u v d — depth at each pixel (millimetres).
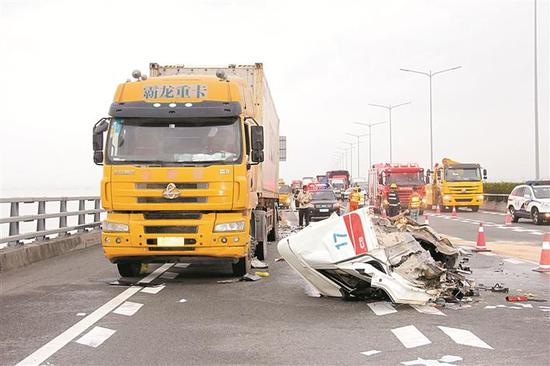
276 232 21906
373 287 9805
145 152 11570
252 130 12195
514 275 13008
